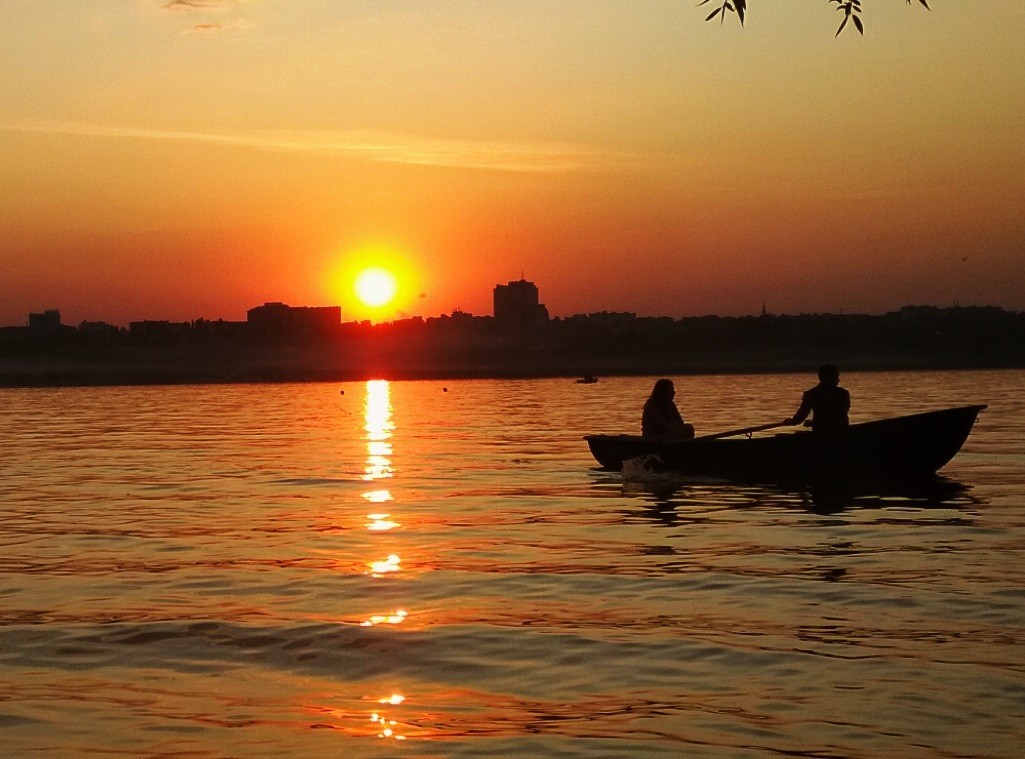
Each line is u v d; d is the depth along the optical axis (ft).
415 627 34.58
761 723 25.86
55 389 385.29
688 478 71.51
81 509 62.85
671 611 36.14
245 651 32.24
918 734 24.97
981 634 32.63
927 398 192.95
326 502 65.26
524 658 31.22
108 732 25.98
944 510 56.90
